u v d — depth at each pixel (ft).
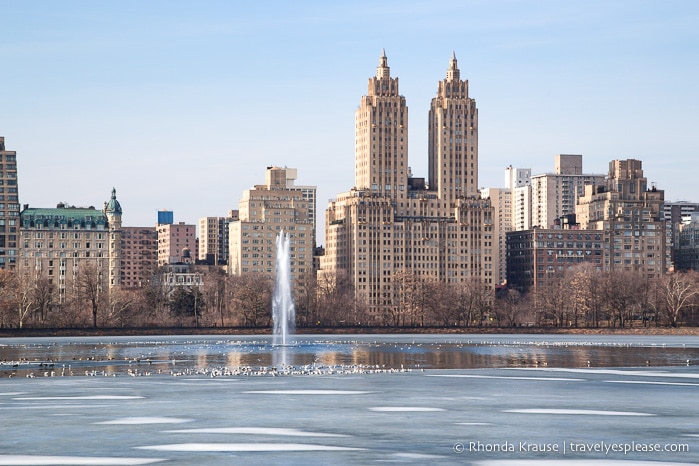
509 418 430.61
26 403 483.92
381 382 598.34
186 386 570.46
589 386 574.97
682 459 337.93
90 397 510.58
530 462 333.01
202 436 381.60
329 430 396.78
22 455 344.28
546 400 500.33
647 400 501.97
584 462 333.42
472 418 430.20
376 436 381.81
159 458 339.16
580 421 422.00
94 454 345.92
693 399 506.89
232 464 329.31
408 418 430.61
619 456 342.85
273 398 504.84
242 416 435.94
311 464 329.93
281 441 371.35
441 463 331.77
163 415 439.22
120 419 426.92
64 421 419.95
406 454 346.54
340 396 515.09
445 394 526.98
